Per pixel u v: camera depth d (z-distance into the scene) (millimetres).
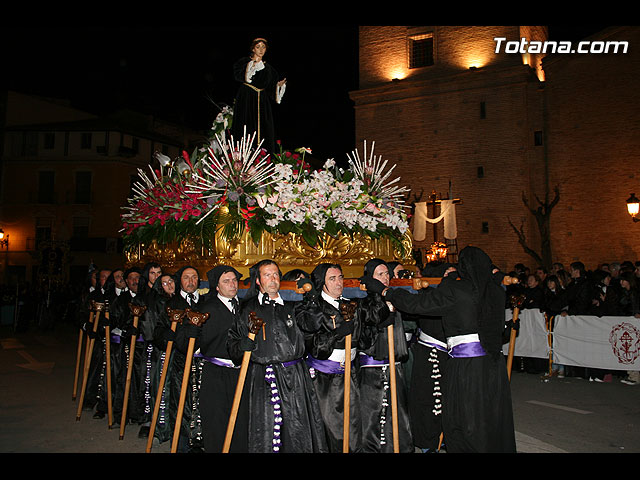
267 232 6129
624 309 9508
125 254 8539
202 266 6285
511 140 22859
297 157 7070
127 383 6180
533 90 23094
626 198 20531
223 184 6051
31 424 6754
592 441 6070
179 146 40062
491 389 4590
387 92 25328
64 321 24969
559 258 21781
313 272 4887
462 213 23516
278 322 4609
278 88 7707
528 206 22344
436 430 5418
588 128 21547
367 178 7352
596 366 9555
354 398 4945
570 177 21844
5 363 12094
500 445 4543
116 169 36562
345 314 4520
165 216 6551
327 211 6422
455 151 23844
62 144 37000
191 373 5332
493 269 4914
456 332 4684
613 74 21094
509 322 5562
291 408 4523
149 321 6395
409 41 25391
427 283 5008
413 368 5664
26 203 37000
